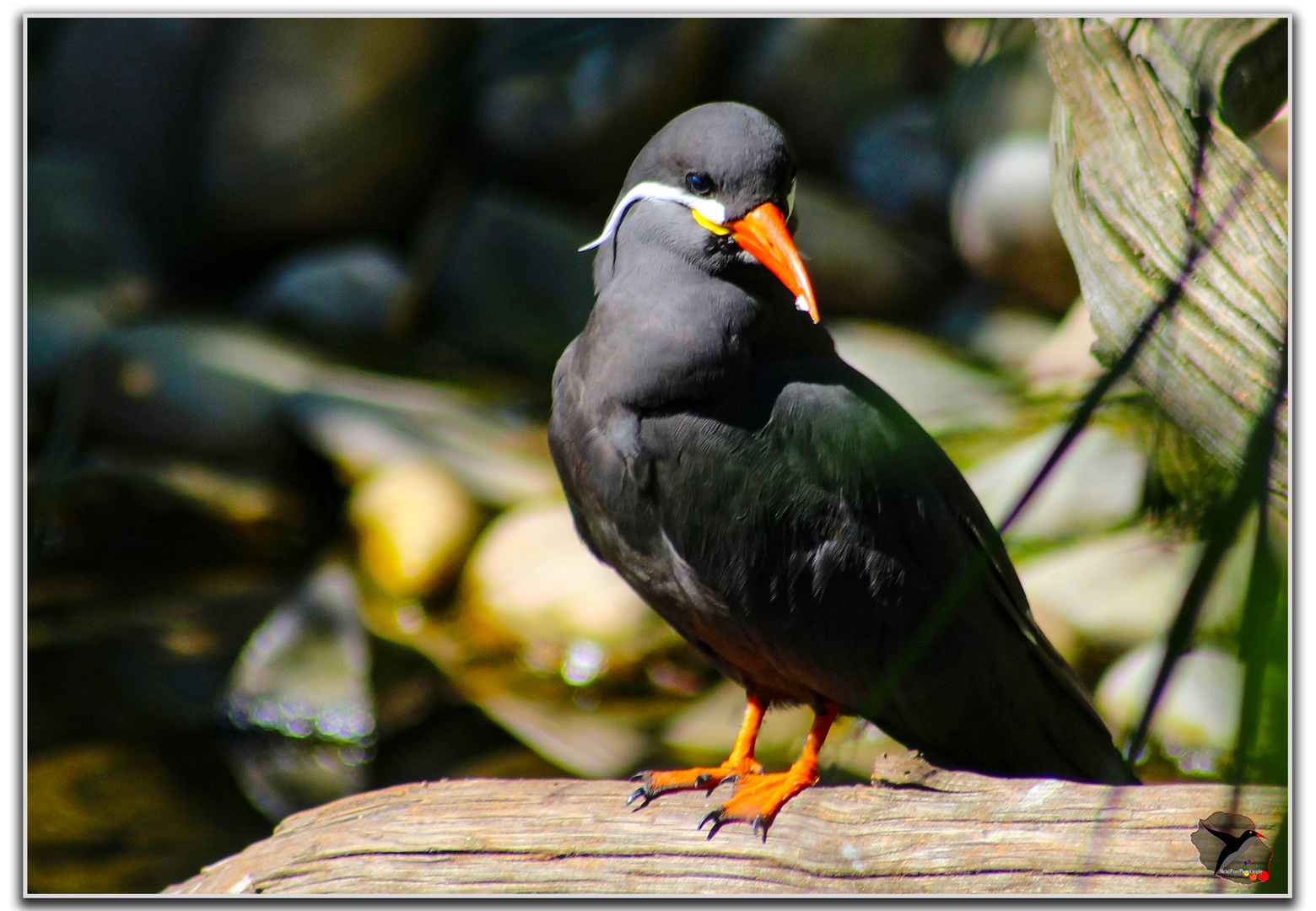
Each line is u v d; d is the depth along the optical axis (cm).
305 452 1599
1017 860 501
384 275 1931
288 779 1116
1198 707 1017
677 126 613
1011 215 1820
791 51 1944
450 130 1955
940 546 608
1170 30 520
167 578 1431
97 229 1906
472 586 1359
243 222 1927
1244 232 463
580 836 558
